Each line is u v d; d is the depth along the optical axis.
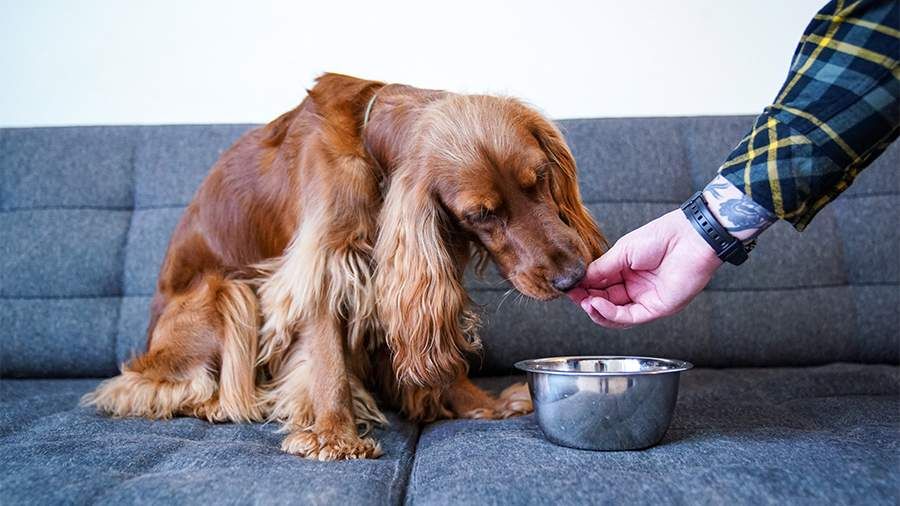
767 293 2.30
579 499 1.05
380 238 1.60
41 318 2.28
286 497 1.08
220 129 2.45
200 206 1.97
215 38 2.70
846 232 2.37
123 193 2.40
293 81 2.70
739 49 2.71
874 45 1.14
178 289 1.96
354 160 1.66
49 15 2.70
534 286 1.46
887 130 1.16
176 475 1.20
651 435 1.33
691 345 2.26
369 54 2.71
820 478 1.09
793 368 2.29
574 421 1.34
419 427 1.79
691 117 2.48
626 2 2.70
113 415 1.78
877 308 2.30
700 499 1.05
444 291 1.56
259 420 1.79
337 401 1.56
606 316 1.42
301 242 1.63
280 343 1.77
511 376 2.31
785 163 1.18
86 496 1.11
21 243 2.32
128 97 2.71
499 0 2.70
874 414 1.57
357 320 1.66
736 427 1.49
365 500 1.11
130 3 2.70
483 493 1.09
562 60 2.71
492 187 1.48
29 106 2.71
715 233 1.28
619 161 2.38
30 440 1.50
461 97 1.62
